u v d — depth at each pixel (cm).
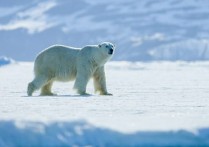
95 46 5009
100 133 2831
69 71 4988
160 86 6350
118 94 5153
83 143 2780
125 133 2847
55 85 6625
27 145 2738
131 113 3619
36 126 2800
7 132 2758
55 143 2755
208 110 3841
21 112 3609
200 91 5575
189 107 4022
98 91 5119
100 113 3597
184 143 2848
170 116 3459
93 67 4975
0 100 4434
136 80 7769
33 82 4962
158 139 2844
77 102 4272
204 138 2886
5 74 9325
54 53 4997
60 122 2847
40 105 4047
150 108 3931
